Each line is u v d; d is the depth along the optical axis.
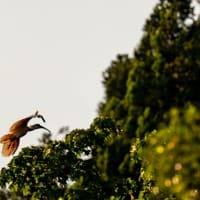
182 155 31.25
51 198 60.81
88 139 61.84
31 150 61.28
